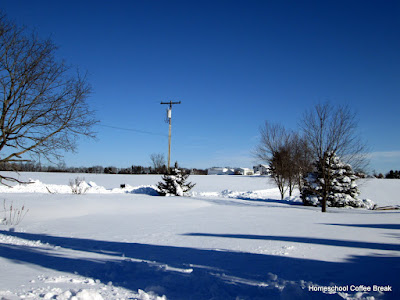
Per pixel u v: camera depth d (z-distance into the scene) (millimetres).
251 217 14164
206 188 45000
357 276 4984
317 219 13859
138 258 6184
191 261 5949
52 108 11953
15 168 12828
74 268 5266
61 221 12141
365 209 24172
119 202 18625
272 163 34469
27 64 11516
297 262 5902
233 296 4027
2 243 7453
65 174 61844
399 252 6805
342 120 20547
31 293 3816
